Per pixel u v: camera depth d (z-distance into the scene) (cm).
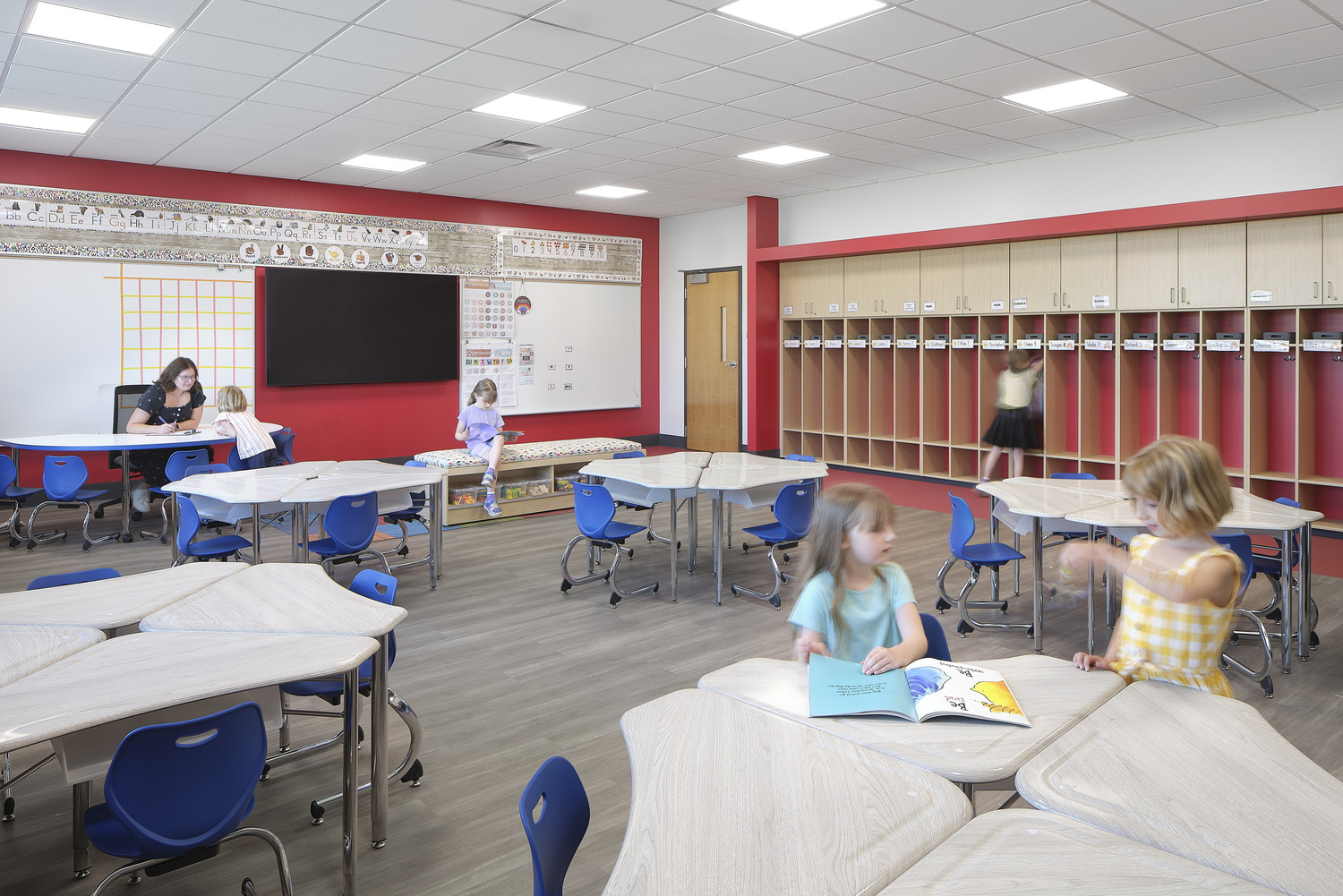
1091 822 143
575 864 254
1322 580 554
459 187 966
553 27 492
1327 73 577
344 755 235
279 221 905
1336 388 688
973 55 543
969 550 478
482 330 1056
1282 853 132
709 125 711
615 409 1189
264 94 611
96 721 185
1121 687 201
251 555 628
